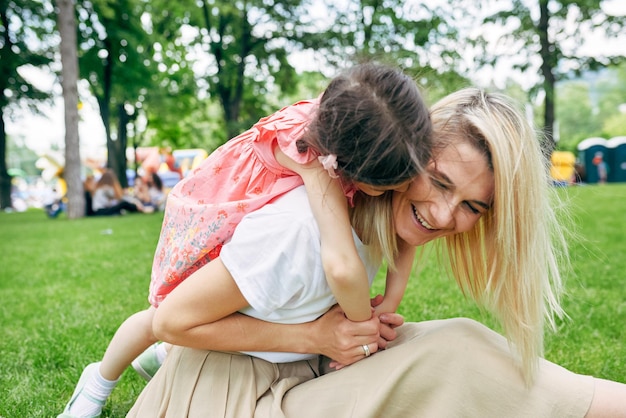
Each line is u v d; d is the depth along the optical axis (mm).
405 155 1403
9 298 4594
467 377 1429
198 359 1674
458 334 1481
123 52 21453
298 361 1764
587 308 3701
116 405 2396
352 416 1490
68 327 3578
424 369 1450
